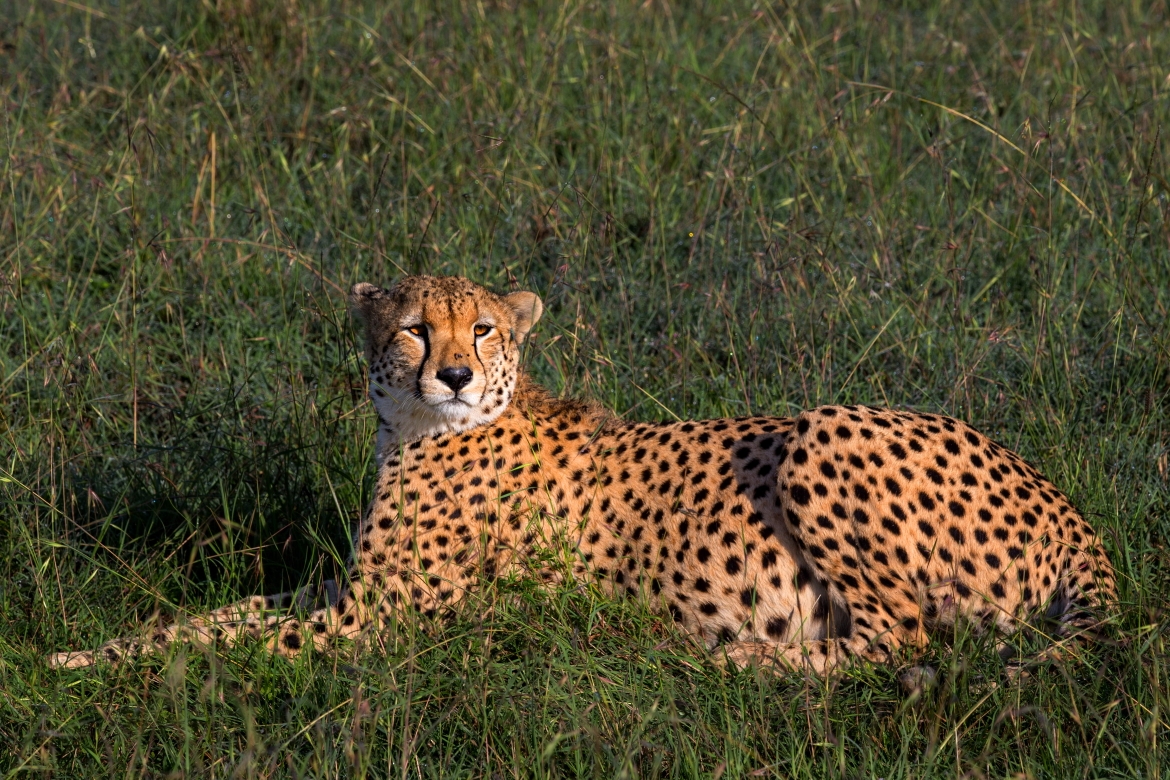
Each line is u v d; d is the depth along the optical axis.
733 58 16.77
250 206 13.37
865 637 7.78
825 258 11.78
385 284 12.03
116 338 11.62
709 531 8.05
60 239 12.93
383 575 8.30
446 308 8.38
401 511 8.36
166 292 12.39
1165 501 9.27
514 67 15.80
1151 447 9.95
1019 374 11.13
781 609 7.99
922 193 13.77
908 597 7.81
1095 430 10.14
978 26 17.67
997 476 8.01
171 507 9.77
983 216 12.91
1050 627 7.95
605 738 6.95
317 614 8.35
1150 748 6.55
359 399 10.67
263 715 7.36
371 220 12.85
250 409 10.77
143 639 7.81
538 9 16.92
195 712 7.28
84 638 8.38
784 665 7.64
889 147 14.50
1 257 12.34
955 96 15.43
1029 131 12.63
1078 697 7.11
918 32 17.52
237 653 7.86
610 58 15.48
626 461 8.45
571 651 7.67
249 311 12.03
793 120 14.99
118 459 10.27
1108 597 7.82
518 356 8.93
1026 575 7.90
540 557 8.29
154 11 17.17
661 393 10.77
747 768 6.82
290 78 15.61
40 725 7.02
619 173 13.73
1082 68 15.77
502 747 6.99
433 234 12.70
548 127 14.69
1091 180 13.15
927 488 7.85
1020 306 12.16
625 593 8.31
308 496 9.80
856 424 7.88
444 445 8.44
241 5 16.31
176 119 14.78
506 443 8.46
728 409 10.61
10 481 9.24
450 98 15.12
